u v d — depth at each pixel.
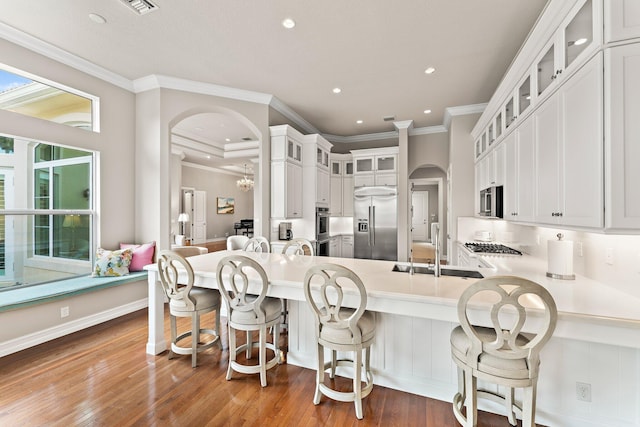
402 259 5.86
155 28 2.80
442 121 5.70
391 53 3.23
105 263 3.55
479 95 4.37
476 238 4.54
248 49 3.17
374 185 6.09
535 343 1.40
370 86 4.09
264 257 3.05
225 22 2.71
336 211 6.74
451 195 4.95
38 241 3.22
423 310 1.74
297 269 2.47
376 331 2.20
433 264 2.57
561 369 1.73
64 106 3.35
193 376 2.29
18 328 2.70
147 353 2.66
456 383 2.00
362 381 2.23
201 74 3.76
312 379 2.27
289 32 2.86
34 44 2.96
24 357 2.57
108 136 3.74
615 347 1.63
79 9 2.52
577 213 1.64
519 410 1.74
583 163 1.58
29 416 1.84
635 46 1.35
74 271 3.52
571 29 1.72
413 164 6.27
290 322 2.51
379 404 1.98
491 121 3.62
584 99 1.57
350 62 3.44
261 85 4.07
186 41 3.02
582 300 1.60
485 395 1.85
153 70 3.67
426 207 11.10
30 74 2.98
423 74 3.72
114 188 3.82
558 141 1.86
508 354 1.44
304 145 5.26
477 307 1.56
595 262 2.03
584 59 1.56
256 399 2.02
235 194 12.38
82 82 3.44
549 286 1.88
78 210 3.53
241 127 6.44
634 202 1.36
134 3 2.45
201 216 10.54
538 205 2.17
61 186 3.39
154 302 2.64
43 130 3.13
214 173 11.19
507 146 2.91
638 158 1.35
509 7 2.49
